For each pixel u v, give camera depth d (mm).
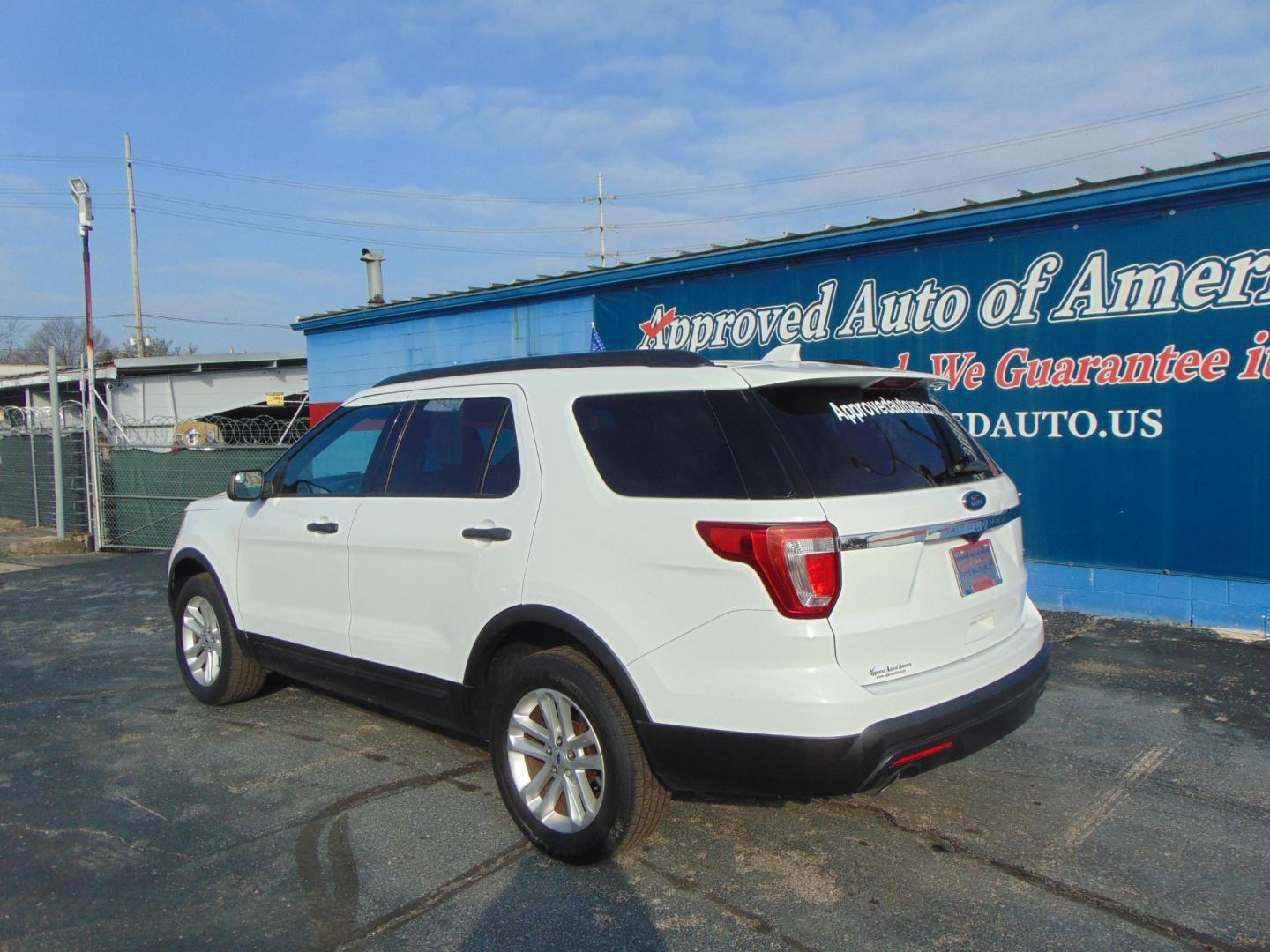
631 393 3652
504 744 3820
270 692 6035
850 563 3100
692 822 4008
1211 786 4242
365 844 3877
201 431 20188
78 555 13031
